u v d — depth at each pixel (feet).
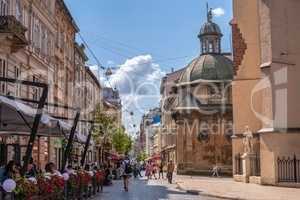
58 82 141.49
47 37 124.77
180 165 206.08
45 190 46.39
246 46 133.59
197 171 201.57
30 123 55.36
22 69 99.91
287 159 101.09
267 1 107.24
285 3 107.65
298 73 105.81
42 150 115.96
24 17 101.55
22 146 92.32
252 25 132.87
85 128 190.08
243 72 133.39
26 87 102.12
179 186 114.21
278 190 89.81
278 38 106.32
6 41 81.20
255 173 117.50
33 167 56.24
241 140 130.93
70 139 65.36
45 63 121.60
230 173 195.11
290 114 103.91
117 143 252.01
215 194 83.82
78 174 69.15
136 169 198.18
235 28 135.33
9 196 38.29
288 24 107.24
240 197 76.69
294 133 102.17
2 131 65.00
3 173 47.83
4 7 87.56
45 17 121.19
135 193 94.58
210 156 201.46
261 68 106.83
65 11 147.23
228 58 219.00
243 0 134.21
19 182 40.27
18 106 42.47
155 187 118.42
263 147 104.32
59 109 142.41
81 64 194.08
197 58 220.43
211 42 221.87
